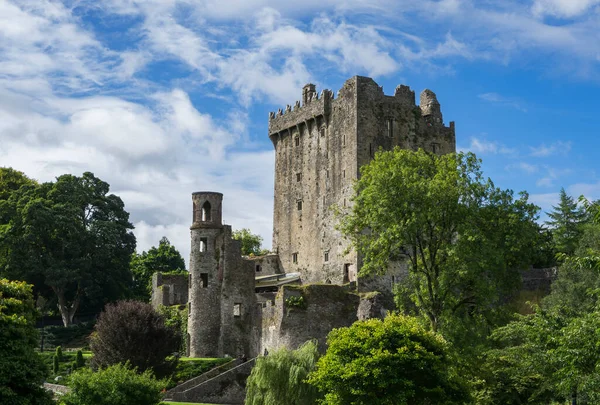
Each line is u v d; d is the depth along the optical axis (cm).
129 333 9981
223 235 11775
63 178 14812
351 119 11969
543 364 6544
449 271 8031
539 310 6619
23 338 6238
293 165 13188
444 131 12562
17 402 5959
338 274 11831
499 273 8356
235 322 11600
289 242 13062
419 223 8031
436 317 8038
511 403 7644
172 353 10750
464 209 8162
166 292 13250
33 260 13312
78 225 13738
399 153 8819
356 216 8856
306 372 8038
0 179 16100
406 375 6606
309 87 13025
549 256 12681
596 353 5356
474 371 7538
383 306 10744
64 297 14088
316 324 10712
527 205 8619
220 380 9950
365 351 6706
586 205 5234
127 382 7344
